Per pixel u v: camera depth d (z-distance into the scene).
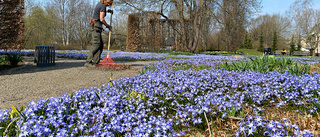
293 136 1.62
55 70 6.16
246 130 1.72
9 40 7.42
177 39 23.16
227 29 23.36
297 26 38.12
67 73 5.68
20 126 1.71
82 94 2.58
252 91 2.87
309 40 36.62
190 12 20.27
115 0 17.17
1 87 4.00
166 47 22.83
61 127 1.85
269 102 2.79
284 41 54.75
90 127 1.81
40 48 6.78
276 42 50.72
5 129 1.70
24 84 4.33
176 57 11.71
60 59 9.63
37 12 27.86
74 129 1.73
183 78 3.61
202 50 31.39
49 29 28.92
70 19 30.97
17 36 7.71
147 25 20.77
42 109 2.06
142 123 1.95
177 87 2.90
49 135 1.61
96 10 6.21
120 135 1.83
